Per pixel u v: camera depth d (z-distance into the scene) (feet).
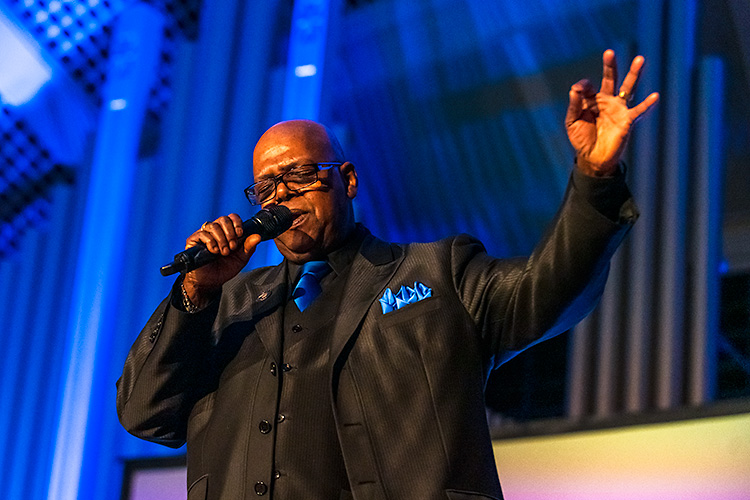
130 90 18.81
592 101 4.03
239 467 4.14
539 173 18.67
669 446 9.69
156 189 18.26
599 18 16.93
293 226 4.79
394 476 3.91
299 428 4.13
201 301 4.51
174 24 19.97
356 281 4.55
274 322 4.54
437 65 18.17
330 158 4.96
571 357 16.11
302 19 17.28
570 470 10.11
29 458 18.15
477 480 3.94
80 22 19.24
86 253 17.81
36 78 19.75
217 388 4.60
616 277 15.93
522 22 17.16
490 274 4.45
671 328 15.15
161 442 4.85
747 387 16.81
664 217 15.84
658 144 16.26
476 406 4.13
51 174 21.35
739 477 9.18
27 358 19.40
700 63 16.42
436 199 19.56
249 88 17.74
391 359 4.17
